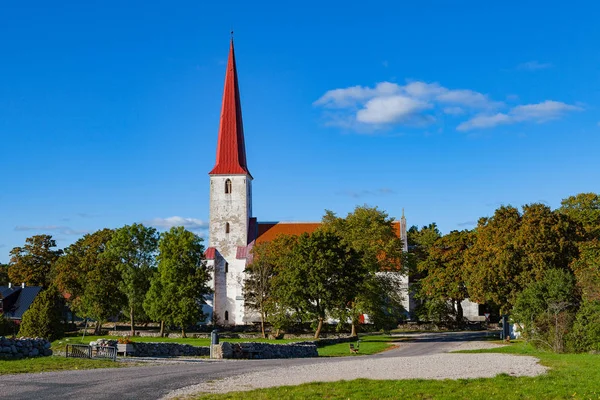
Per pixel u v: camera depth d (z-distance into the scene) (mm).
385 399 18891
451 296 80000
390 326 69938
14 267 96812
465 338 65312
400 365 29547
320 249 63781
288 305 65688
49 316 52375
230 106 100438
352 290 64125
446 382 21984
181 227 74562
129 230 81750
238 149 99938
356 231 73312
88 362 29656
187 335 73250
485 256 57969
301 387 21141
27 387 21203
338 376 24703
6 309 89250
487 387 20812
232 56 100375
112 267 77875
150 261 82375
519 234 54719
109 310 75188
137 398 19188
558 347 38562
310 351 45906
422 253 100688
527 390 20219
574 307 41781
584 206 70375
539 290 43594
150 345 37281
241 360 36219
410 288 89875
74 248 92500
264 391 20328
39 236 98875
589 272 42406
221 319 96062
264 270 76688
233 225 98562
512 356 34594
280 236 83312
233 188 99188
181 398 19188
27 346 31016
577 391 19906
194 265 73812
